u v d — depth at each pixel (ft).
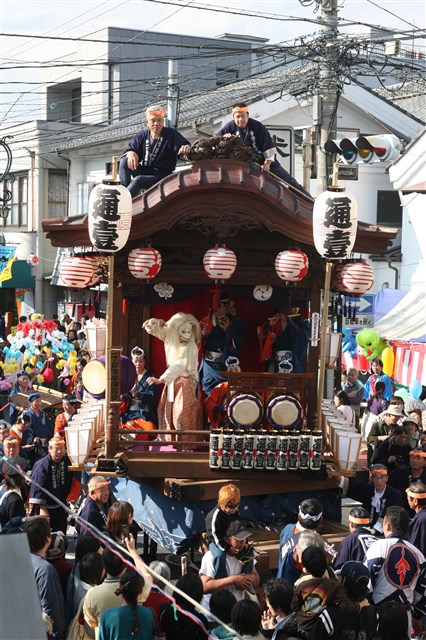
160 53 185.88
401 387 92.17
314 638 29.19
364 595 31.45
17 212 176.65
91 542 35.24
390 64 84.84
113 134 155.63
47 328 93.30
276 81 122.42
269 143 49.96
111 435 44.34
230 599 30.94
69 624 32.99
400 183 116.57
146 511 46.60
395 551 35.37
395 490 47.42
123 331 50.65
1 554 16.94
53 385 98.58
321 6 77.66
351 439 44.55
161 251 46.55
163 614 30.40
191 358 47.67
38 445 59.88
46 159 169.48
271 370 50.31
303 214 44.60
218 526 36.58
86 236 46.29
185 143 50.90
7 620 16.28
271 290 47.16
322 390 45.03
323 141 79.82
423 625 35.83
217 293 49.37
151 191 44.11
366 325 101.96
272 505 45.57
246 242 46.29
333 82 78.59
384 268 120.78
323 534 44.75
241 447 43.39
